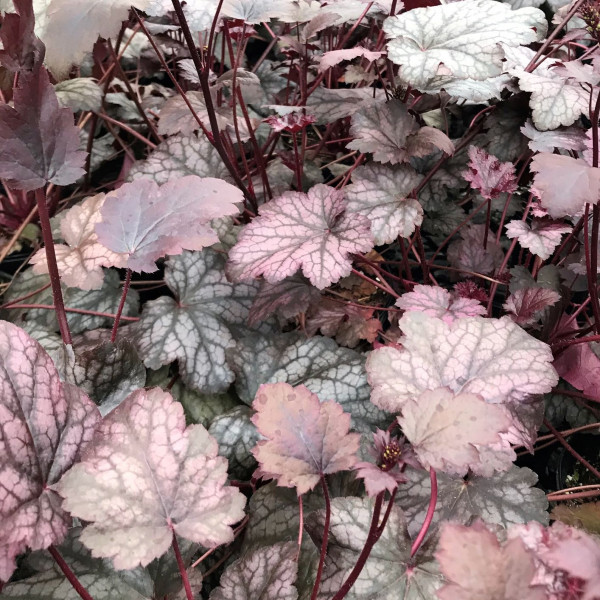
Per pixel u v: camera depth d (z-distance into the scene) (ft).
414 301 1.21
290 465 0.73
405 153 1.32
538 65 1.44
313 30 1.40
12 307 1.40
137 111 1.80
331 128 1.71
